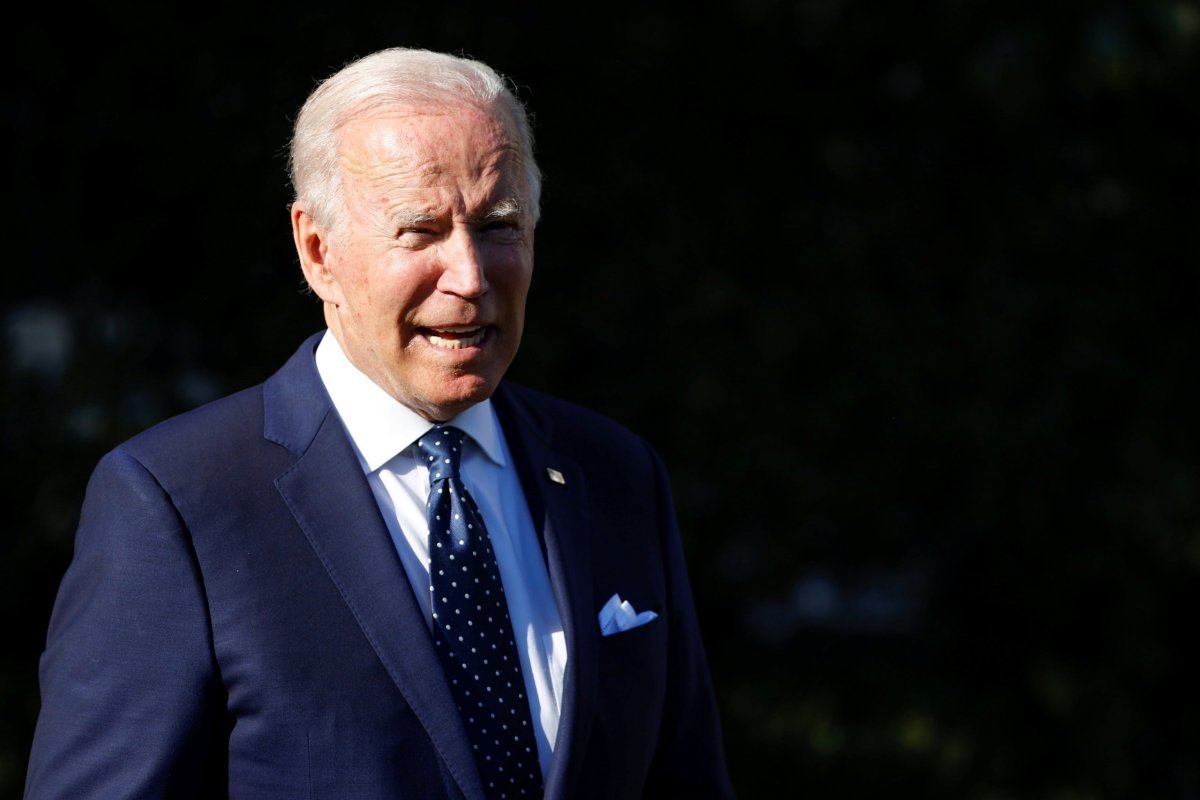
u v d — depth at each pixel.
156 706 6.76
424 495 7.62
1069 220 19.17
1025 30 18.23
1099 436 19.30
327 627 6.95
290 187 17.78
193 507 7.02
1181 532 19.14
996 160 19.03
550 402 8.77
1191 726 19.55
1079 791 19.33
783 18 18.59
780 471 18.98
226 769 6.96
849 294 18.97
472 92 7.34
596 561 8.06
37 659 18.55
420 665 6.97
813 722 19.20
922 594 19.95
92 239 17.95
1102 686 19.31
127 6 17.50
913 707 19.34
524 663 7.54
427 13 17.84
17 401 18.06
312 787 6.77
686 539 18.98
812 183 18.98
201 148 17.77
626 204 18.77
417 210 7.09
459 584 7.32
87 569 7.00
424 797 6.85
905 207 19.03
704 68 18.70
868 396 18.95
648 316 18.91
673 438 18.98
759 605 20.00
